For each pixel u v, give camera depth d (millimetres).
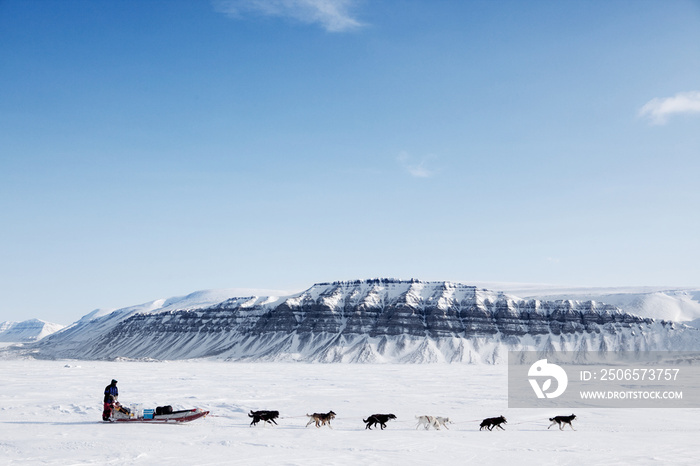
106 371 129250
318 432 31766
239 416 39844
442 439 29672
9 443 26359
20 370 128125
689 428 35719
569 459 23875
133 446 25609
